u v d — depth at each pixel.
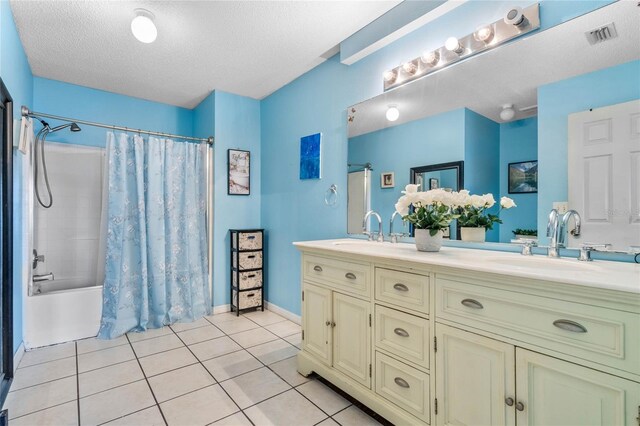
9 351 1.89
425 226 1.64
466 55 1.70
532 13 1.46
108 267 2.65
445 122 1.81
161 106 3.59
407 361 1.43
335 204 2.55
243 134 3.41
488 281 1.15
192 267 3.09
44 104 2.92
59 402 1.70
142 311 2.74
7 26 1.85
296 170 2.97
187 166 3.10
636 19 1.21
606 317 0.89
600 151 1.28
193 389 1.84
